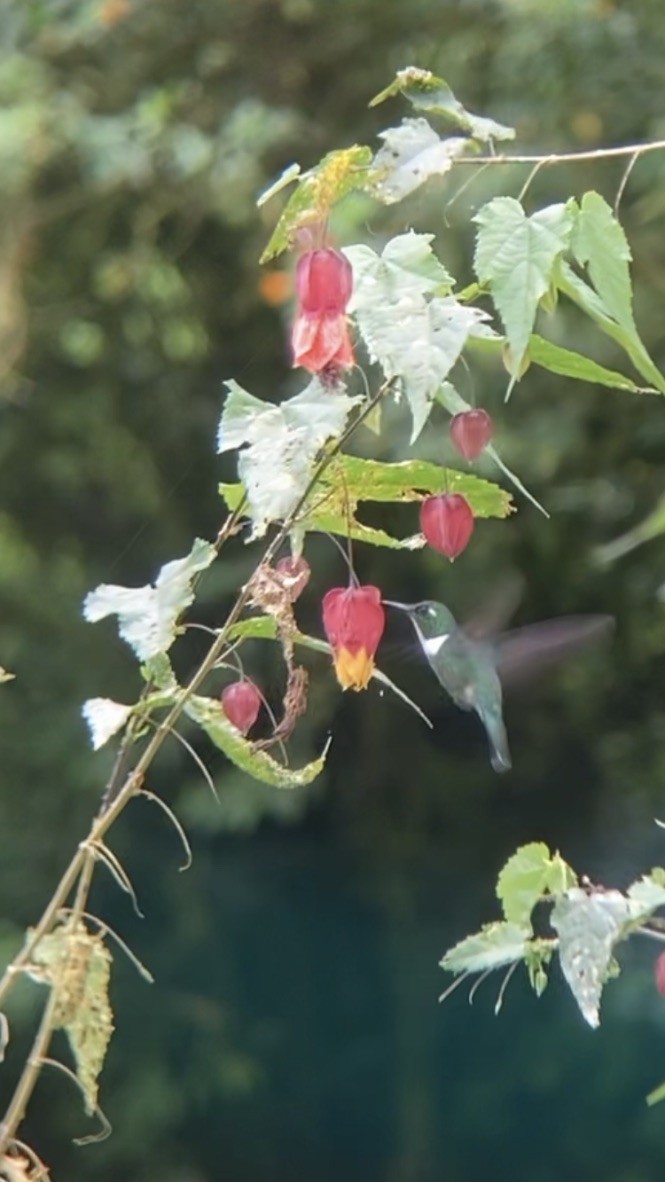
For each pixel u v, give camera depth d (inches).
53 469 357.4
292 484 69.9
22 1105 72.4
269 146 312.7
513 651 129.0
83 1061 71.8
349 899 401.4
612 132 281.1
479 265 68.3
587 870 389.4
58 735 372.2
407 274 67.4
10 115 301.6
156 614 76.5
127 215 334.6
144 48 313.1
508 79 292.4
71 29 303.3
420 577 331.0
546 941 79.4
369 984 392.2
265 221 319.3
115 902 380.2
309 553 321.1
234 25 311.0
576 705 387.2
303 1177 362.9
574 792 398.6
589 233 70.3
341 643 75.8
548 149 280.1
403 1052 378.0
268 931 393.4
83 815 371.6
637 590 343.9
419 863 407.2
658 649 364.5
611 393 308.8
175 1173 346.9
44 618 377.4
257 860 401.7
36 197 320.2
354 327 72.4
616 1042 335.3
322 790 387.9
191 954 384.8
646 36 281.7
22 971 72.2
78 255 339.3
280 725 76.9
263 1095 371.9
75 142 307.1
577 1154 342.6
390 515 326.6
